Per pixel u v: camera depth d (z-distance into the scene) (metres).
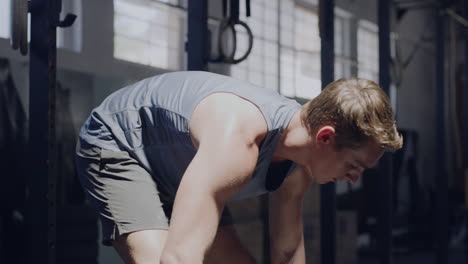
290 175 1.60
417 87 7.09
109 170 1.48
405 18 6.48
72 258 2.96
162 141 1.45
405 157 6.70
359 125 1.23
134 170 1.47
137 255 1.36
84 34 3.06
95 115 1.57
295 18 4.88
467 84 5.43
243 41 4.09
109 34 3.18
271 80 4.47
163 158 1.46
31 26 1.85
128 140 1.50
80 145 1.57
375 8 6.08
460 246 7.04
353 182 1.34
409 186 6.75
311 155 1.32
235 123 1.23
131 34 3.31
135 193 1.43
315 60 5.15
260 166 1.36
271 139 1.32
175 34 3.57
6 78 2.74
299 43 4.94
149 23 3.41
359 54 5.94
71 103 3.00
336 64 5.48
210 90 1.36
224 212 1.67
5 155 2.74
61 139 2.95
